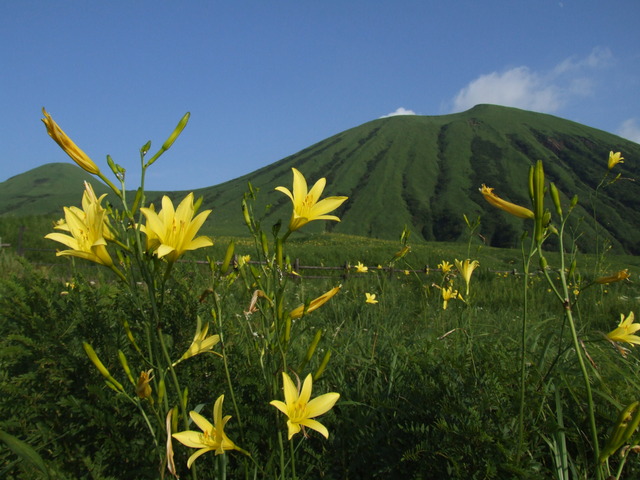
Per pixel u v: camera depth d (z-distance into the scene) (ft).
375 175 384.68
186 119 4.95
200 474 6.54
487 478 6.45
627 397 7.87
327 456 7.72
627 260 77.46
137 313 8.01
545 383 7.27
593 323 20.83
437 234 303.27
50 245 54.80
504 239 277.23
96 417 6.59
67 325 7.66
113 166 4.86
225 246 59.77
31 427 6.85
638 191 282.97
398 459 7.43
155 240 4.52
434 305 20.81
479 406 7.30
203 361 7.98
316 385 9.12
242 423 7.13
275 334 5.27
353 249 70.59
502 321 17.48
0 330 8.89
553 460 6.71
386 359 10.50
